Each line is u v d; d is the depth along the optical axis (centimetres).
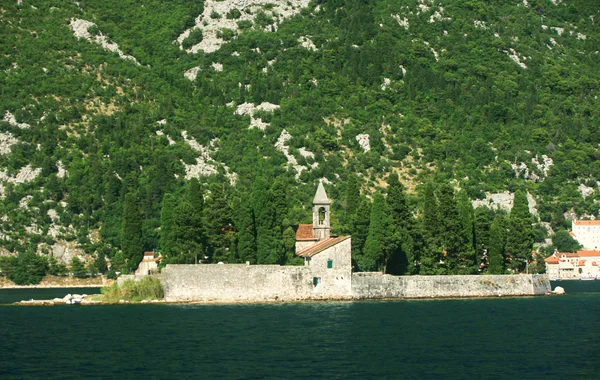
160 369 13538
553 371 13525
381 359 14375
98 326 18188
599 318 19675
